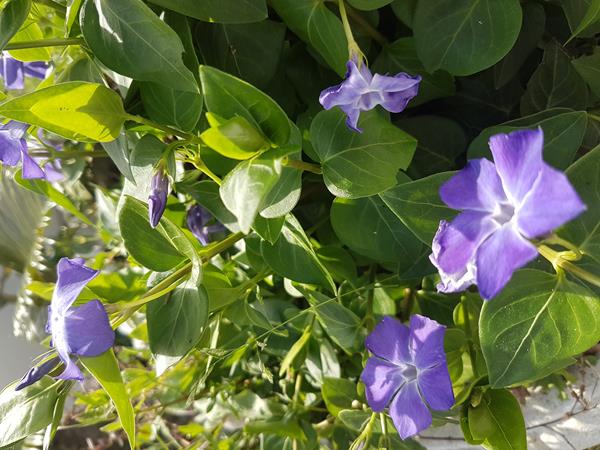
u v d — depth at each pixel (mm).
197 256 180
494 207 128
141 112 197
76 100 171
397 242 200
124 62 174
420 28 191
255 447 297
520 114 219
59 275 172
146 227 192
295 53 217
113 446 415
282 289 266
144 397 309
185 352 186
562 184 109
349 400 247
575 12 193
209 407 290
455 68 192
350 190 178
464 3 185
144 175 189
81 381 167
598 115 210
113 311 178
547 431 250
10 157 209
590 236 158
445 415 220
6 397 181
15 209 379
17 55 211
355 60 173
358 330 233
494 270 124
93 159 353
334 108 180
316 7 187
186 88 173
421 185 171
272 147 167
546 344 161
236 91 161
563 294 159
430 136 219
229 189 155
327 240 240
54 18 222
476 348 203
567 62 207
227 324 248
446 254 133
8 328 450
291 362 260
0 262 408
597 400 238
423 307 236
